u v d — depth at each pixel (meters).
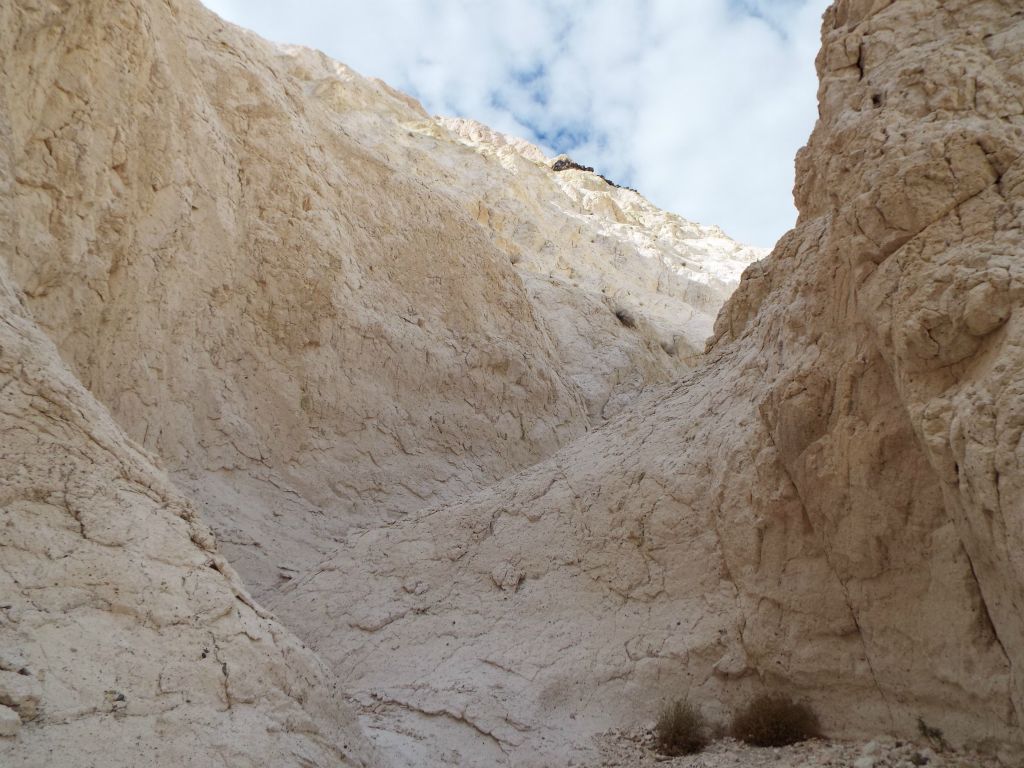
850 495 4.87
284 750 3.87
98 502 4.24
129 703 3.46
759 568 5.64
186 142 12.05
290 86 16.20
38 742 3.04
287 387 12.63
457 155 31.81
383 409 13.96
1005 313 3.59
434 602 7.66
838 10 6.10
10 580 3.60
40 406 4.42
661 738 5.25
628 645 6.17
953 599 4.31
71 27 9.24
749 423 6.32
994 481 3.34
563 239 32.47
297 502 11.68
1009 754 3.92
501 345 17.17
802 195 8.57
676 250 40.81
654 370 23.98
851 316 4.89
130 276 10.30
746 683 5.50
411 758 5.18
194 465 10.70
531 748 5.45
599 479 7.77
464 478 14.41
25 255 8.56
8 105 7.82
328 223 14.41
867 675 4.84
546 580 7.27
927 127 4.39
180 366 11.05
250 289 12.73
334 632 7.70
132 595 3.93
